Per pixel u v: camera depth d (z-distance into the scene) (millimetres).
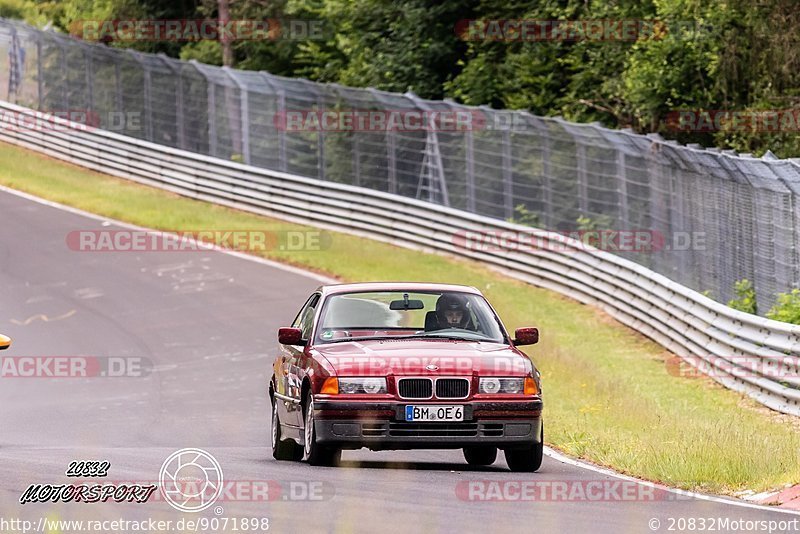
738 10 90438
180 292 81938
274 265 90812
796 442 37438
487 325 35375
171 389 57562
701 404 54844
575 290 84375
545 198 90000
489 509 26047
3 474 28969
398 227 101125
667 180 73562
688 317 66500
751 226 62031
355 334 34906
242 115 119812
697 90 96500
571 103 111562
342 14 138250
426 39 129625
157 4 161375
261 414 50906
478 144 97062
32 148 139125
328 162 111750
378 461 35812
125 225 105625
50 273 87438
